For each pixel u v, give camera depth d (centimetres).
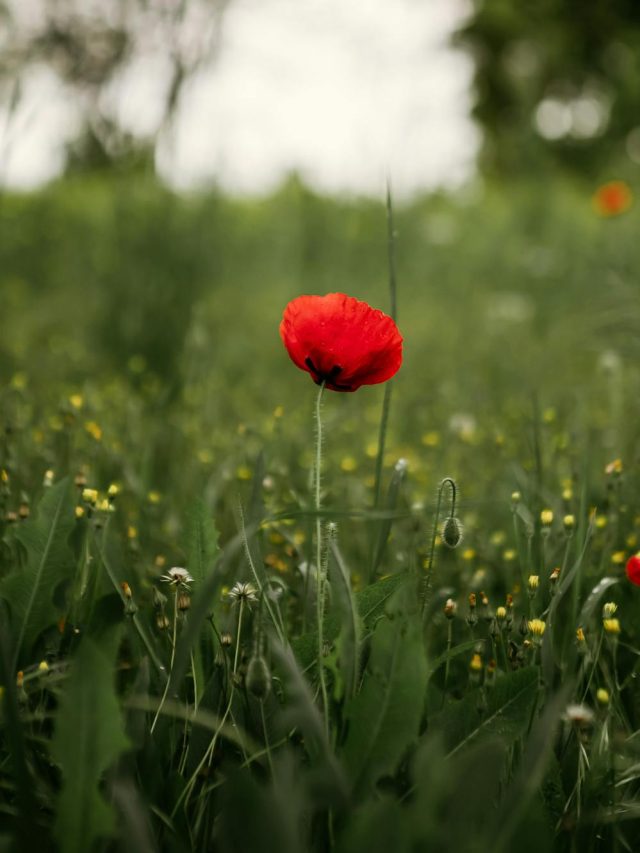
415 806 67
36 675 82
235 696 81
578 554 94
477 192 508
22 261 338
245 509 101
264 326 295
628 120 583
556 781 79
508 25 855
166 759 81
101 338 233
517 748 81
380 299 335
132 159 228
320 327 81
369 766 75
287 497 123
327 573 84
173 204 235
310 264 350
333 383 82
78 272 326
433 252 386
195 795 79
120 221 238
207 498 119
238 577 90
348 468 134
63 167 235
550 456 131
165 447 156
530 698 79
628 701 93
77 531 91
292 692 72
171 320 224
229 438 155
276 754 80
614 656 87
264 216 418
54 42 200
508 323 284
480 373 236
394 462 143
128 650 92
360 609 85
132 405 158
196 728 81
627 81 600
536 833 68
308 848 75
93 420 148
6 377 204
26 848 70
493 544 115
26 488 118
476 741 79
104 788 80
